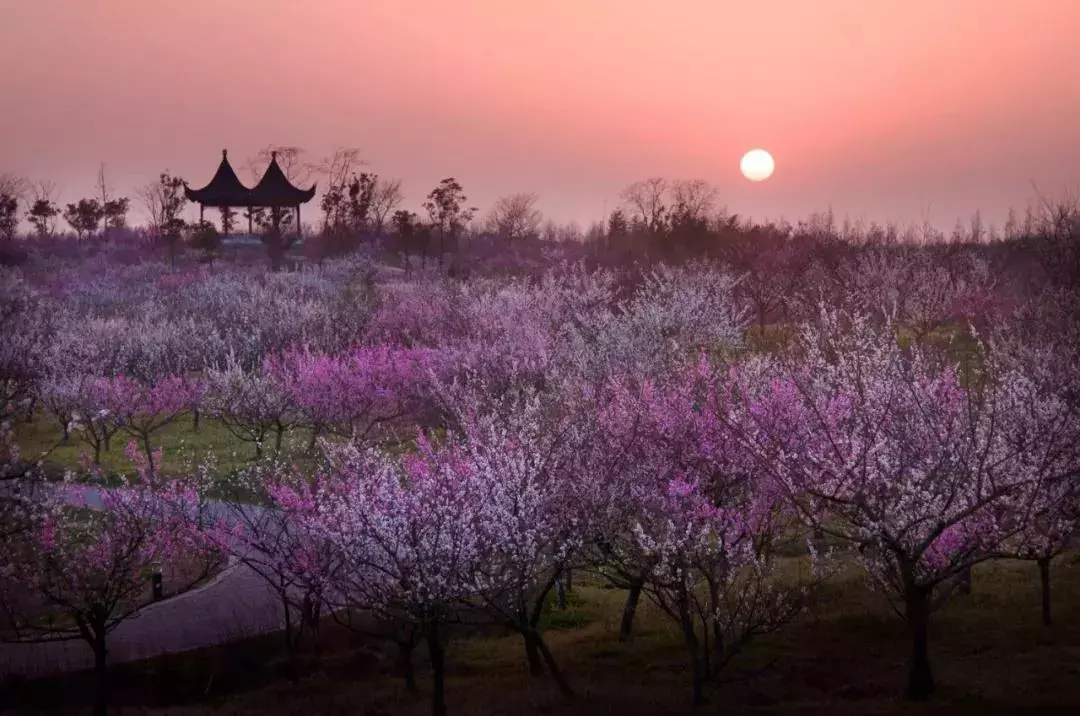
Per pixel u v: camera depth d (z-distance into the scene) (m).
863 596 32.97
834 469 24.80
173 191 157.75
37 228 163.62
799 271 81.62
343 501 28.48
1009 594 32.06
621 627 32.34
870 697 24.62
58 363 61.03
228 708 27.23
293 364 66.38
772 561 30.72
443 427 55.28
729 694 25.84
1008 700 23.08
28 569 29.97
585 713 24.58
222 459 57.25
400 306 83.62
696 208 135.62
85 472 53.53
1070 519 26.72
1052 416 25.80
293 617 35.25
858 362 30.12
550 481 28.06
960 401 28.20
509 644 33.06
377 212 167.12
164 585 38.62
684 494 26.95
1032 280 73.56
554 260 115.75
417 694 27.89
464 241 169.25
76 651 32.38
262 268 124.44
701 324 60.88
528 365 53.44
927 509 24.11
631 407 33.22
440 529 25.61
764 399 31.20
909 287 64.94
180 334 75.94
